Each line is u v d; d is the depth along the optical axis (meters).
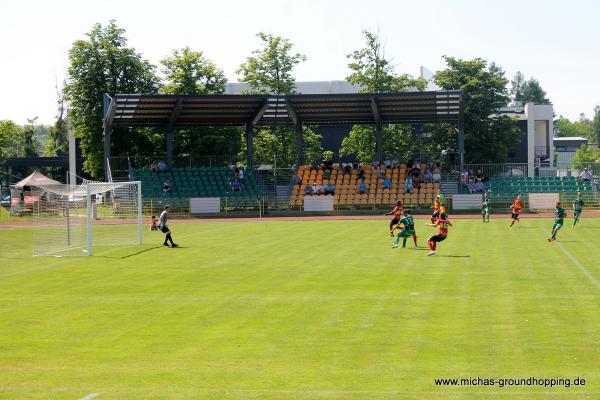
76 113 75.12
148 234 43.41
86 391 12.11
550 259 27.80
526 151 89.62
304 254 30.84
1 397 11.82
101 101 74.12
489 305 18.66
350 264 27.22
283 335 15.82
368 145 77.62
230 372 13.09
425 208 62.84
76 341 15.71
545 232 40.34
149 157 69.25
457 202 61.00
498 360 13.51
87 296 21.38
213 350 14.67
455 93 59.53
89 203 32.84
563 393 11.59
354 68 78.19
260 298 20.38
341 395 11.63
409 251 31.30
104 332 16.55
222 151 76.62
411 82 79.19
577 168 70.06
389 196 63.75
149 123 65.69
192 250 33.41
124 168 69.25
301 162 70.44
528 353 13.94
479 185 63.84
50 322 17.72
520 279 22.86
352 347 14.65
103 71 75.00
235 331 16.33
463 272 24.55
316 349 14.55
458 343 14.77
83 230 46.91
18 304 20.27
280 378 12.64
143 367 13.55
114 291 22.17
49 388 12.31
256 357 14.05
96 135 74.38
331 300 19.80
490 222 49.25
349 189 64.94
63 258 31.52
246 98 60.28
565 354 13.85
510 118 79.81
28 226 51.03
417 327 16.28
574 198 60.78
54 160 89.62
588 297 19.64
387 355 13.99
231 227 48.44
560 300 19.22
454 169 68.38
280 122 69.25
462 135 63.59
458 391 11.76
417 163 66.81
